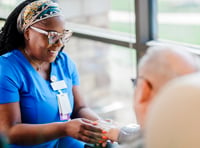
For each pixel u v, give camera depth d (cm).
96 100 407
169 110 75
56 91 197
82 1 389
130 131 167
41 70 197
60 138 196
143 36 279
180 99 75
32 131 181
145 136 82
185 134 73
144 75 100
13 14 195
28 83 189
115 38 302
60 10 195
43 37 187
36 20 188
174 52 99
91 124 182
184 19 288
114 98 381
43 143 187
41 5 189
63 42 193
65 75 205
